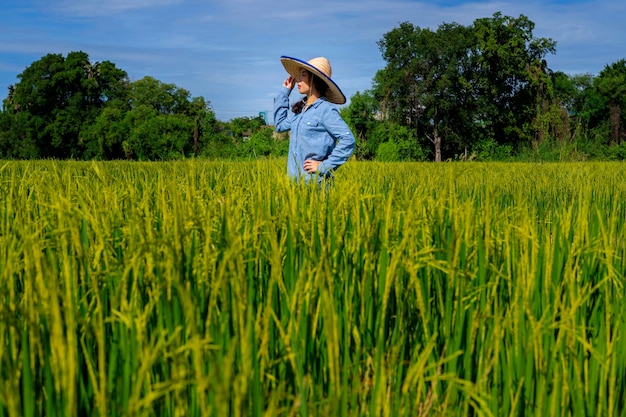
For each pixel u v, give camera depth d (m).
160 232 2.65
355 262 2.61
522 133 62.91
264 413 1.77
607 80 66.94
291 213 2.87
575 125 67.62
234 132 70.38
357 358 2.00
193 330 1.59
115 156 74.38
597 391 2.26
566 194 7.71
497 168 14.00
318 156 5.36
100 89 80.00
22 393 1.94
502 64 61.94
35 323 1.83
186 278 2.18
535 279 2.50
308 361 2.15
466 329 2.39
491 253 2.75
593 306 2.69
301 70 5.40
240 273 1.96
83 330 2.09
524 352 2.19
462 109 61.72
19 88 77.38
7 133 78.88
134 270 2.06
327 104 5.32
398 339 2.23
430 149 64.81
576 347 2.33
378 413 1.78
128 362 1.88
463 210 2.97
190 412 1.81
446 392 1.98
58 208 2.52
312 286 2.19
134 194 3.48
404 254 2.50
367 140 64.31
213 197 3.40
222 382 1.53
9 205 3.05
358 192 2.94
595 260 2.79
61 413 1.74
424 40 61.03
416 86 61.66
